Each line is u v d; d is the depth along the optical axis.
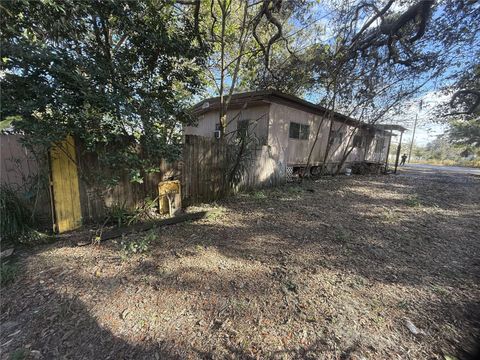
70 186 3.33
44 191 3.29
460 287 2.34
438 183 10.62
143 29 3.35
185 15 4.62
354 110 9.88
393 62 7.55
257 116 8.14
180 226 3.86
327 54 8.07
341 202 5.94
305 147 9.77
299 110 9.05
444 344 1.64
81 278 2.32
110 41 3.55
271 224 4.09
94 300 2.01
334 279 2.43
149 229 3.62
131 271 2.46
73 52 2.83
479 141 27.34
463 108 10.61
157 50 3.66
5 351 1.51
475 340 1.68
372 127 12.34
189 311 1.91
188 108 4.33
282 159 8.43
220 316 1.86
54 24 2.63
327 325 1.79
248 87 10.98
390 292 2.23
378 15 6.18
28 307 1.91
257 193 6.36
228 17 7.18
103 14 2.97
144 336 1.65
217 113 9.69
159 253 2.88
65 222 3.32
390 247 3.27
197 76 4.36
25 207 3.11
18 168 3.34
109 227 3.54
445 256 3.03
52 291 2.11
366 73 8.20
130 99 3.28
